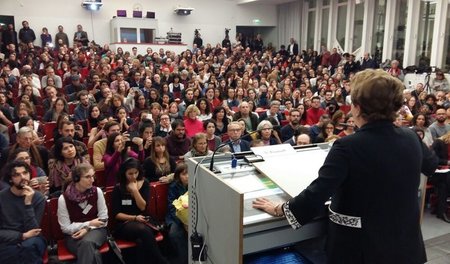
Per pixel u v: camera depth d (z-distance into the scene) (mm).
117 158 3182
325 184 993
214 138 4000
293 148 1583
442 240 2846
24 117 4191
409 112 5301
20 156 2654
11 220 2170
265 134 3822
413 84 8508
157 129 4531
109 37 13289
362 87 1022
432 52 8891
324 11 12703
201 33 14328
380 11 10430
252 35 15609
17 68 8656
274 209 1146
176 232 2496
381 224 988
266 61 11617
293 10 14133
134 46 12422
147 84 7246
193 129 4633
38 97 6262
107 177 3189
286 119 5441
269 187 1328
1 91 6137
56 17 12594
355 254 1012
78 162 3016
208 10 14273
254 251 1188
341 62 10633
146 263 2393
